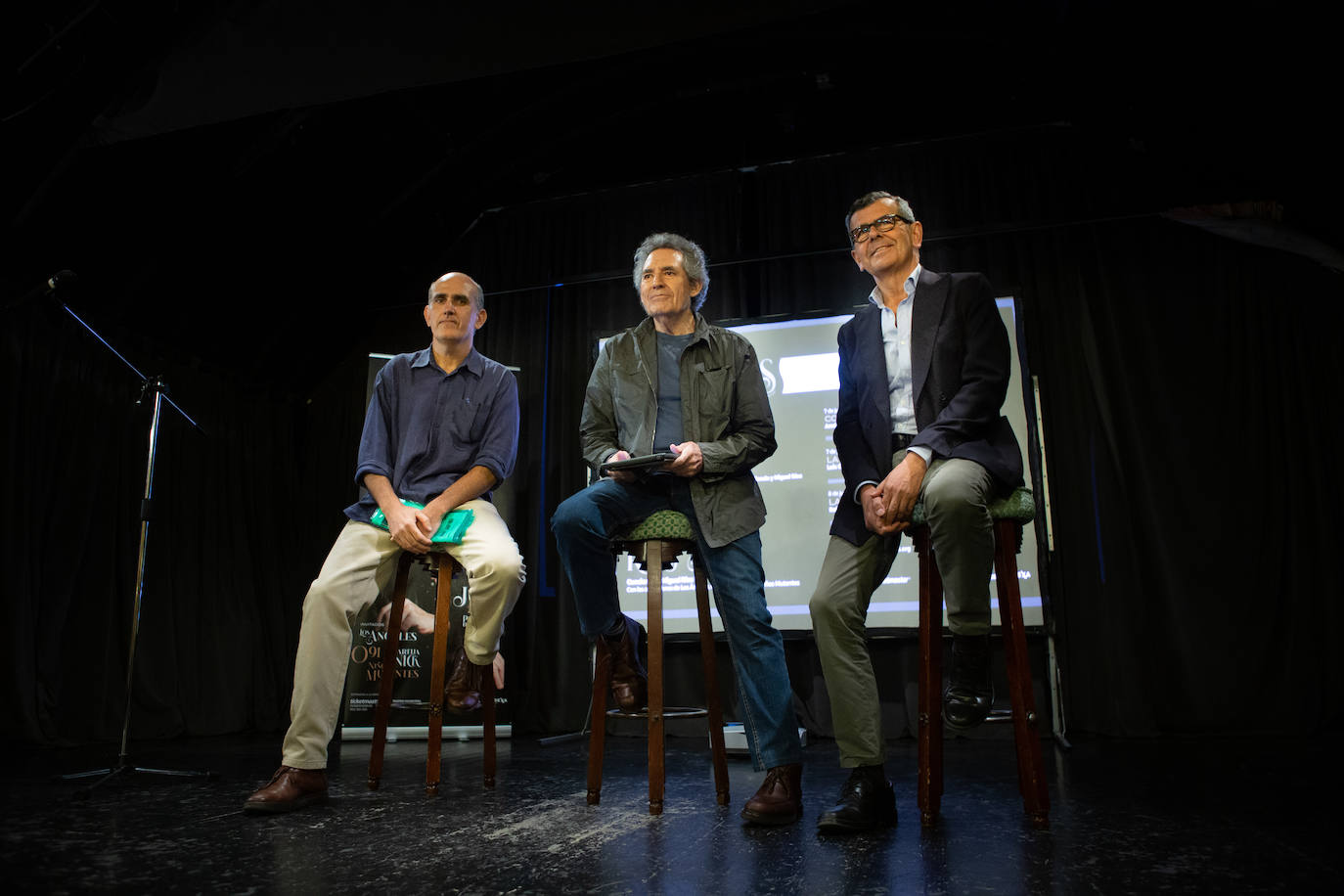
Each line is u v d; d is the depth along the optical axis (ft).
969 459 5.40
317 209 14.28
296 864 4.45
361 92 10.34
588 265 15.46
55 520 11.60
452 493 7.16
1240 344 12.59
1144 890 3.86
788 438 13.16
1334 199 12.00
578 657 13.52
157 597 12.79
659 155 15.83
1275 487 12.09
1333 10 9.96
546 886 4.00
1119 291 13.12
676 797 6.67
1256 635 11.69
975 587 5.25
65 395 11.96
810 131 15.12
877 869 4.30
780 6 9.41
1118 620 11.95
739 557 6.29
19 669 10.68
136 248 12.55
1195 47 11.53
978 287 6.13
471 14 9.17
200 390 14.15
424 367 7.86
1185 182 13.19
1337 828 5.28
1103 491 12.52
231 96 10.09
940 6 12.67
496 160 15.17
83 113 9.94
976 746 10.59
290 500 15.46
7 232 11.05
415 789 7.09
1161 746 10.27
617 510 6.49
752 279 14.52
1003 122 14.28
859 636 5.79
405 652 12.57
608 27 9.57
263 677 14.24
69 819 5.74
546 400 14.83
